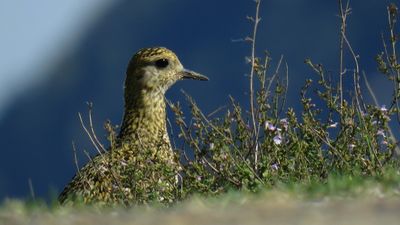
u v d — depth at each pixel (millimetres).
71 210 15273
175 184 18859
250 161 19281
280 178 18609
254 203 14102
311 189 14883
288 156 19062
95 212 15016
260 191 16703
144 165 18953
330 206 13414
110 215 14070
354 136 19312
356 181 15133
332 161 19203
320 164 18953
